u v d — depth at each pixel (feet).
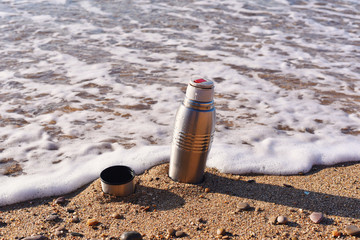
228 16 10.32
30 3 10.71
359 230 2.88
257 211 3.15
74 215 3.09
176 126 3.27
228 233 2.91
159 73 6.31
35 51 7.09
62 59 6.75
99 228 2.95
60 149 4.07
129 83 5.83
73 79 5.88
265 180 3.60
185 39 8.30
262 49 7.83
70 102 5.14
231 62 6.97
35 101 5.12
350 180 3.61
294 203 3.26
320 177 3.67
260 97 5.51
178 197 3.30
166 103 5.23
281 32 9.12
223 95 5.53
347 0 12.63
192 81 3.14
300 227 2.97
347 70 6.75
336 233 2.89
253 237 2.87
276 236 2.89
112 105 5.11
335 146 4.24
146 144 4.21
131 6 10.91
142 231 2.92
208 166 3.76
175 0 11.76
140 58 7.00
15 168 3.72
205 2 11.67
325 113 5.08
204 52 7.49
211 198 3.31
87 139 4.28
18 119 4.65
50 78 5.88
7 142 4.16
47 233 2.89
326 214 3.12
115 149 4.09
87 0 11.37
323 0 12.52
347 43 8.45
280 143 4.28
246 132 4.52
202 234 2.90
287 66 6.88
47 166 3.77
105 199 3.25
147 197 3.28
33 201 3.30
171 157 3.43
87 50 7.32
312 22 10.07
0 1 10.78
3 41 7.56
